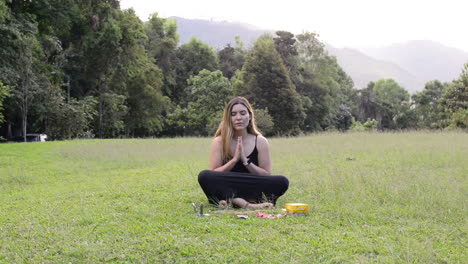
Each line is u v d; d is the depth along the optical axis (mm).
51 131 31391
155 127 52094
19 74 28344
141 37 47438
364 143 15930
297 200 6105
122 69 41656
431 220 4855
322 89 59125
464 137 16844
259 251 3568
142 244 3754
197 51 61969
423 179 7633
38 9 28016
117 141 23359
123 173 10562
